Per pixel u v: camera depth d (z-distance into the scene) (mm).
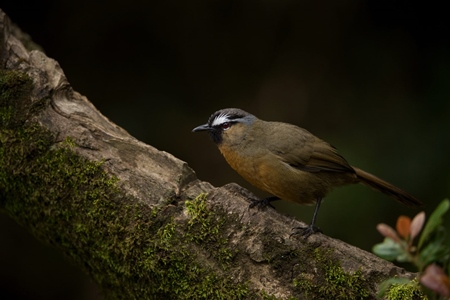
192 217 6863
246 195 7102
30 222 7723
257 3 14602
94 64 14742
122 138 7449
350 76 14391
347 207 12609
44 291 14242
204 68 14945
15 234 14297
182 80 14836
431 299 4441
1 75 7547
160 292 6875
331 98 14320
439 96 13711
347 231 12625
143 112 14500
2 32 7957
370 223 12625
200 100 14789
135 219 6930
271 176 8484
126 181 7098
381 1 14320
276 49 14750
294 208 12922
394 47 14305
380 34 14414
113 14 14664
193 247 6789
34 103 7461
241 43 14914
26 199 7473
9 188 7500
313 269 6641
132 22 14742
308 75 14500
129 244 6863
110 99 14648
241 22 14812
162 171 7215
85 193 7102
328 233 12625
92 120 7629
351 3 14367
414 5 14266
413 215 12656
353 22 14469
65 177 7191
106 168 7164
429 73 14047
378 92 14172
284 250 6707
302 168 8477
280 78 14602
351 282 6547
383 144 13477
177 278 6770
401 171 13055
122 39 14797
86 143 7312
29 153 7270
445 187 12750
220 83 14914
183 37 14875
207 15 14797
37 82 7562
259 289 6602
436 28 14242
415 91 14055
